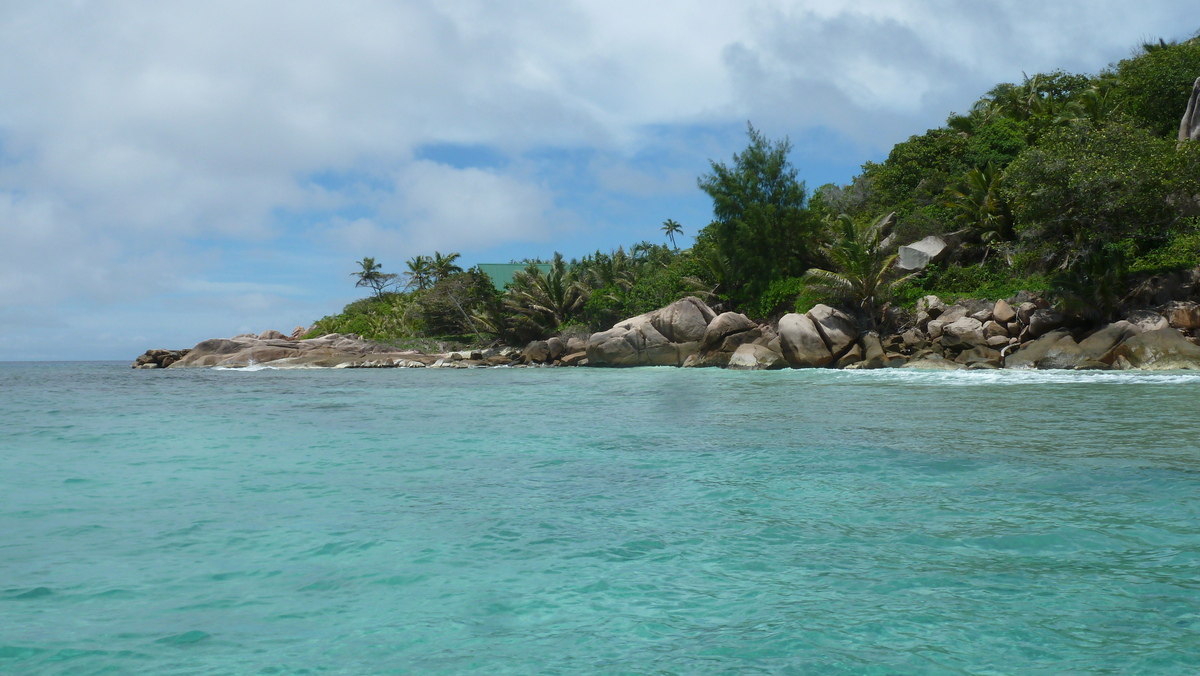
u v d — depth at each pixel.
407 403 17.20
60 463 8.50
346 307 78.88
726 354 33.69
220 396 20.89
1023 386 17.81
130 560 4.59
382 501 6.23
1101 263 26.58
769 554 4.55
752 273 40.34
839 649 3.12
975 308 29.53
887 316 32.03
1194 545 4.55
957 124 46.25
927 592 3.80
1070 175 27.06
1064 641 3.16
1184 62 35.88
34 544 4.97
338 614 3.65
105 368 70.94
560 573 4.26
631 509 5.84
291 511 5.89
